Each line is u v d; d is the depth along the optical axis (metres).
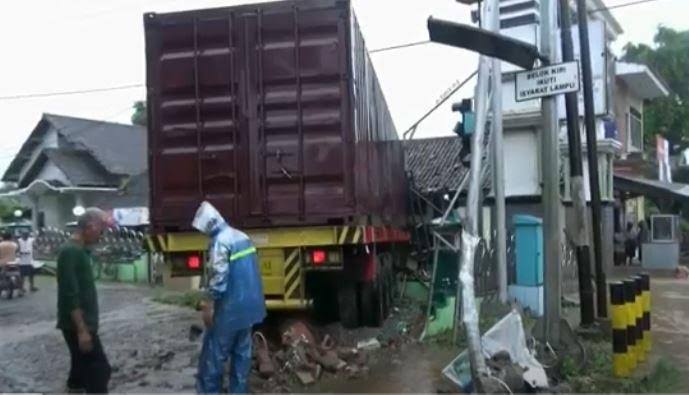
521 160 20.89
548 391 7.16
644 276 9.32
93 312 6.04
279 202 8.92
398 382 7.77
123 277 21.81
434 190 22.33
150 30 9.21
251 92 9.00
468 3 12.41
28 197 33.09
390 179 13.76
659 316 13.06
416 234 18.55
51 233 26.66
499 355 7.30
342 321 10.30
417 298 14.52
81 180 32.06
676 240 22.70
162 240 9.21
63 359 9.33
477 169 8.36
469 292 7.37
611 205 22.00
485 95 8.77
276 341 9.08
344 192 8.81
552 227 8.63
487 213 18.05
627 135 28.45
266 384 7.62
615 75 25.81
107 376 6.14
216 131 9.09
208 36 9.12
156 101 9.22
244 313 6.60
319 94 8.87
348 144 8.81
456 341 9.75
